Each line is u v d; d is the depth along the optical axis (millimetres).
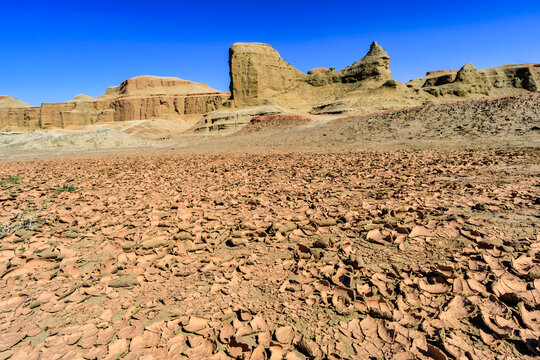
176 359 2188
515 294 2590
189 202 7289
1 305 2957
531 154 10945
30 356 2258
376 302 2701
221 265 3719
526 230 3971
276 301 2881
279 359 2158
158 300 2988
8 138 50000
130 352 2275
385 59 93625
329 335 2381
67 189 9664
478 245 3686
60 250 4305
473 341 2189
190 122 137000
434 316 2459
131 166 16938
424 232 4195
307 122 43938
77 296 3094
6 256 4148
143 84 156500
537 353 2004
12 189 9789
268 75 93000
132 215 6258
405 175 9141
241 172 12320
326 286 3051
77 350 2336
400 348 2170
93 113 150125
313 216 5387
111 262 3801
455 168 9617
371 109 64062
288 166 13422
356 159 14336
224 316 2648
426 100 78562
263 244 4395
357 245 4070
